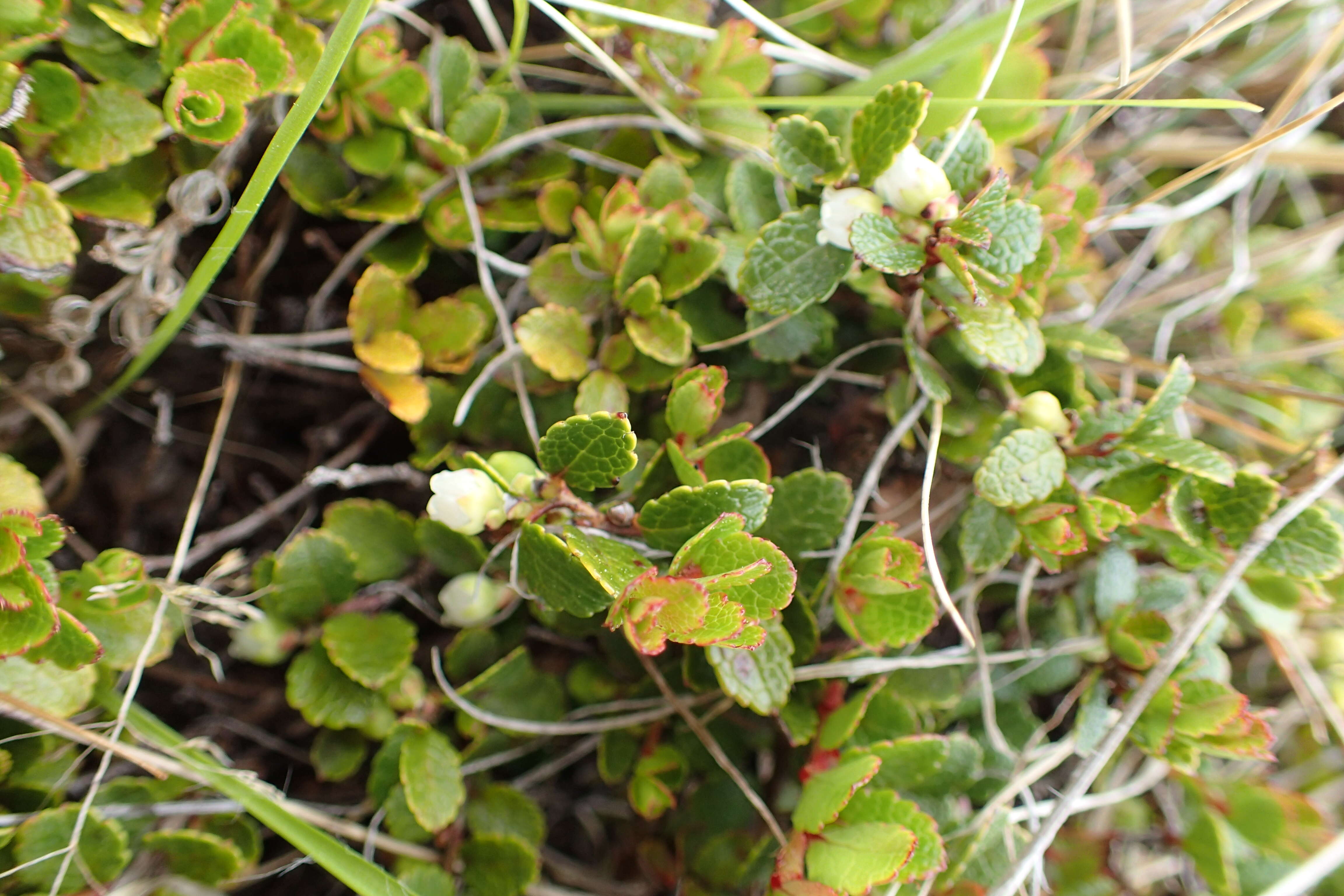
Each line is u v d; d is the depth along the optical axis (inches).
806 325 4.7
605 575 3.8
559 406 4.8
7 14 4.0
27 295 4.3
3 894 4.1
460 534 4.5
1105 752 4.3
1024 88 4.8
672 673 4.7
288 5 4.4
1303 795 5.3
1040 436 4.4
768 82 4.8
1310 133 5.8
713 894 4.7
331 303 4.9
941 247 4.1
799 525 4.5
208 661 4.8
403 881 4.4
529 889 4.7
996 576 4.9
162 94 4.3
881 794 4.1
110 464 4.9
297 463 5.0
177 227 4.4
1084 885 4.8
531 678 4.7
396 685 4.5
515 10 5.1
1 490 4.2
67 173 4.3
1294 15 5.6
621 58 4.9
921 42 5.1
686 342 4.6
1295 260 5.6
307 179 4.6
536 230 4.9
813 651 4.5
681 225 4.6
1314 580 4.4
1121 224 5.4
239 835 4.4
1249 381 5.1
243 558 4.7
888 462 5.0
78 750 4.3
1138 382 5.3
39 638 3.9
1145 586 4.8
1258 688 5.4
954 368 4.8
